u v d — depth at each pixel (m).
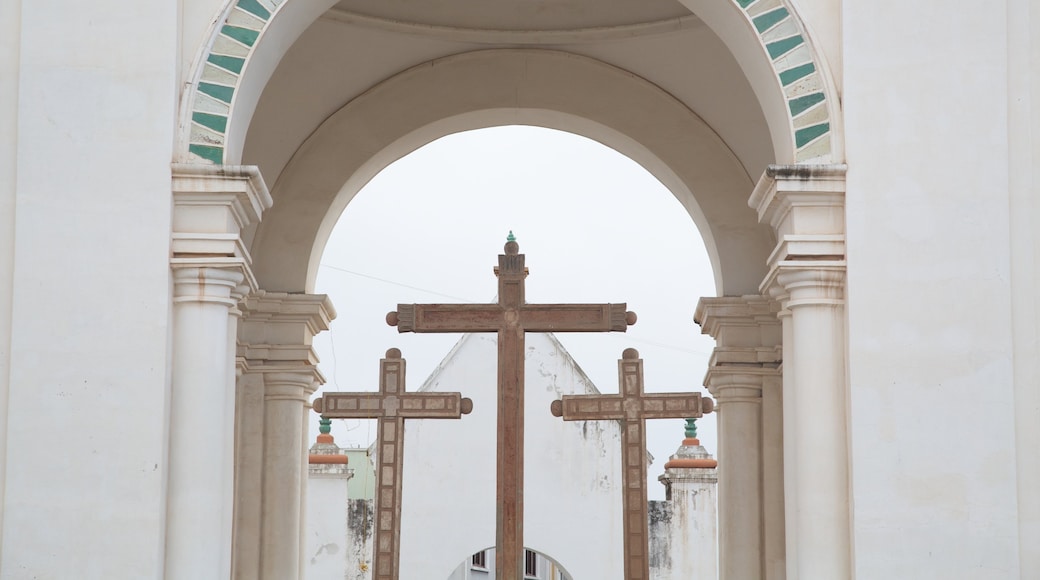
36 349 9.88
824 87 10.30
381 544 12.12
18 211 9.98
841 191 10.10
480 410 24.95
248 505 14.10
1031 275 9.92
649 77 14.44
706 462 23.72
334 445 23.52
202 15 10.38
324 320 14.57
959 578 9.71
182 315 10.05
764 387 14.12
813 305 10.16
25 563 9.69
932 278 9.96
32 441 9.79
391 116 14.45
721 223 14.38
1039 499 9.75
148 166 10.03
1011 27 10.13
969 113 10.08
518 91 14.47
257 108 14.03
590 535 24.97
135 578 9.67
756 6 10.51
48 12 10.16
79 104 10.08
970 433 9.81
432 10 13.98
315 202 14.37
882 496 9.80
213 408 10.01
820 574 9.94
